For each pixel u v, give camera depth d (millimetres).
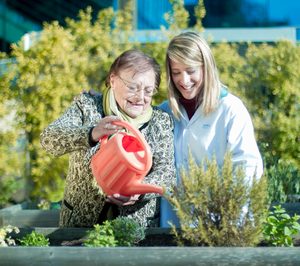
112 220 3979
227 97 4254
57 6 13492
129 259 3338
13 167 8695
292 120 8766
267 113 8898
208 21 12516
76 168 4059
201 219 3596
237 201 3570
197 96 4242
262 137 8820
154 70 4059
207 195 3607
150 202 4156
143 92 4000
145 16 11875
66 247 3383
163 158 4070
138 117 4055
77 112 4105
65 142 3826
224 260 3312
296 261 3293
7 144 8688
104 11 9008
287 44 8977
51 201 8336
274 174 7035
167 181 4035
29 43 9289
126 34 8859
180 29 8867
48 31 8688
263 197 3596
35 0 13492
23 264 3396
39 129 8586
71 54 8617
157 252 3324
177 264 3320
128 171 3725
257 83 8922
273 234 3861
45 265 3385
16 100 8633
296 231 3871
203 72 4148
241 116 4207
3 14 13672
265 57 8945
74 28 9227
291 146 8773
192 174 3639
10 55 8758
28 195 8789
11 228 4070
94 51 8812
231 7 12500
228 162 3648
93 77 8703
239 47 9516
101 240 3645
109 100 4059
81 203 4070
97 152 3842
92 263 3357
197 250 3318
